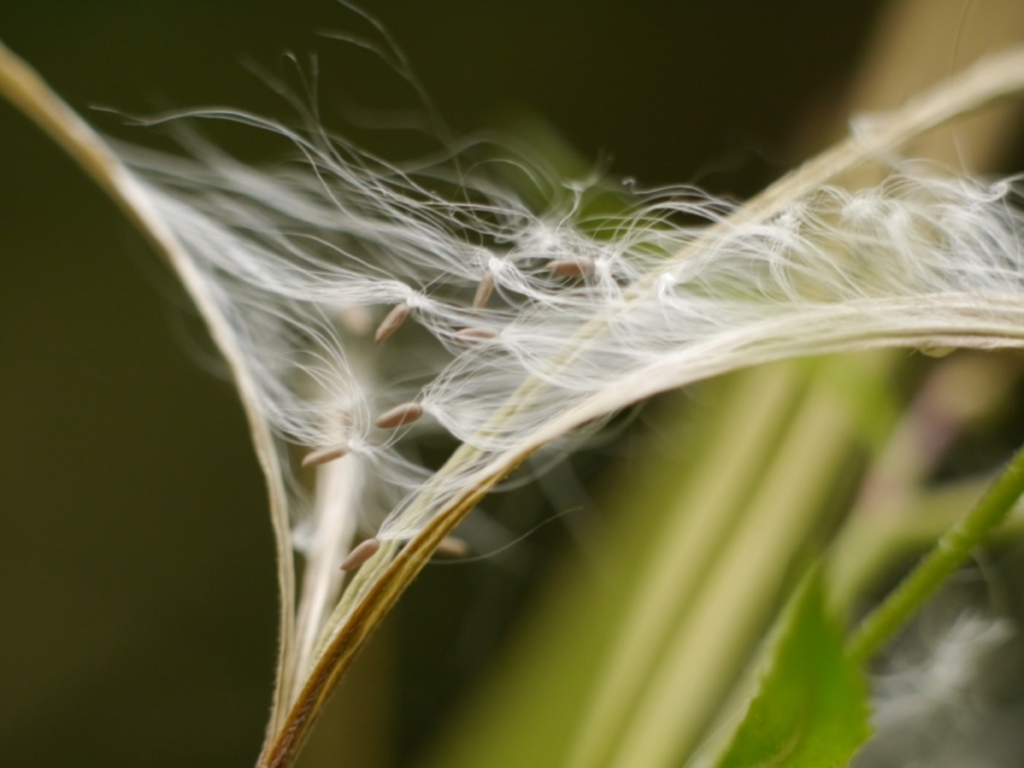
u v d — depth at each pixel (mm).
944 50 100
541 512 115
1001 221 79
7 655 115
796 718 68
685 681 93
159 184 93
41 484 119
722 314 72
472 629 115
